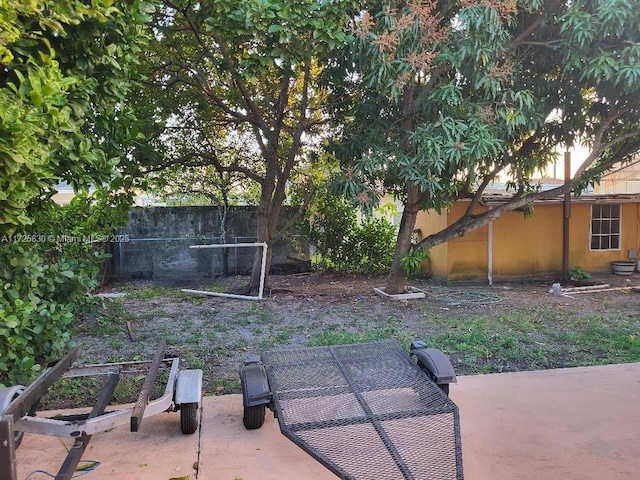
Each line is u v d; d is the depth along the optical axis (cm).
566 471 280
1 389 297
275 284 1025
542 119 659
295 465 291
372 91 694
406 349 512
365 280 1078
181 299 838
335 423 281
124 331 611
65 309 409
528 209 954
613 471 280
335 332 604
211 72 817
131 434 331
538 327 624
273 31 492
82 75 290
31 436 331
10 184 232
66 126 259
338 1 528
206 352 528
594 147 762
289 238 1191
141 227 1148
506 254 1075
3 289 341
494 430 333
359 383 331
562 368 467
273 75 805
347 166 735
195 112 854
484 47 558
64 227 498
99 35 288
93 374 348
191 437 327
